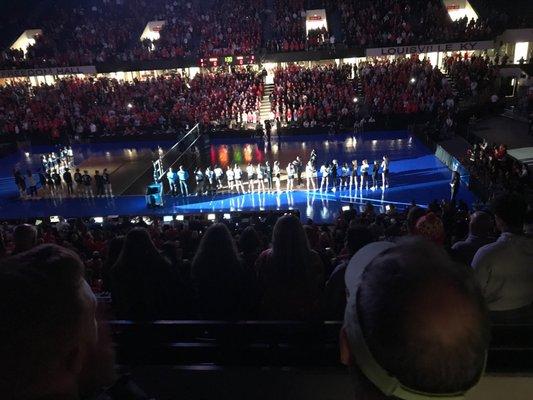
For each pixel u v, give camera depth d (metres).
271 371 3.54
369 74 40.53
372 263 1.21
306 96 38.84
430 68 39.28
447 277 1.09
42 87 44.72
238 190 28.05
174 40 46.50
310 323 4.11
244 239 7.16
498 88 38.38
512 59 42.06
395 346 1.02
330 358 4.03
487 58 39.41
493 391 3.10
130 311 5.05
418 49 40.81
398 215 15.88
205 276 4.91
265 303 4.84
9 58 46.44
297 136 37.94
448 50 40.31
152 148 37.72
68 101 43.03
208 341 4.46
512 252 3.70
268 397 3.55
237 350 4.18
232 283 4.92
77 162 35.72
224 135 38.53
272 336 4.34
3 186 31.89
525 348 3.37
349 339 1.16
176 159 33.66
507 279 3.70
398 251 1.20
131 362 4.22
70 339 1.17
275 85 41.47
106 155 36.88
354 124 37.41
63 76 48.56
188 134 35.03
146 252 5.04
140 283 4.99
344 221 14.68
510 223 3.92
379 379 1.08
